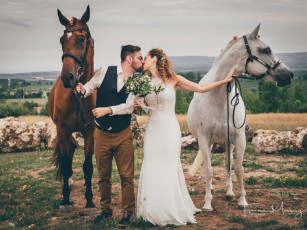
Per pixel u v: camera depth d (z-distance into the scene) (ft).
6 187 21.74
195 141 38.55
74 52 13.78
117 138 13.34
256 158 31.89
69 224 13.92
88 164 16.11
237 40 15.20
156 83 13.61
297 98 193.67
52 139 43.75
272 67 14.73
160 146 13.65
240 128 15.25
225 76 15.12
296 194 18.47
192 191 19.54
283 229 12.70
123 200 13.75
